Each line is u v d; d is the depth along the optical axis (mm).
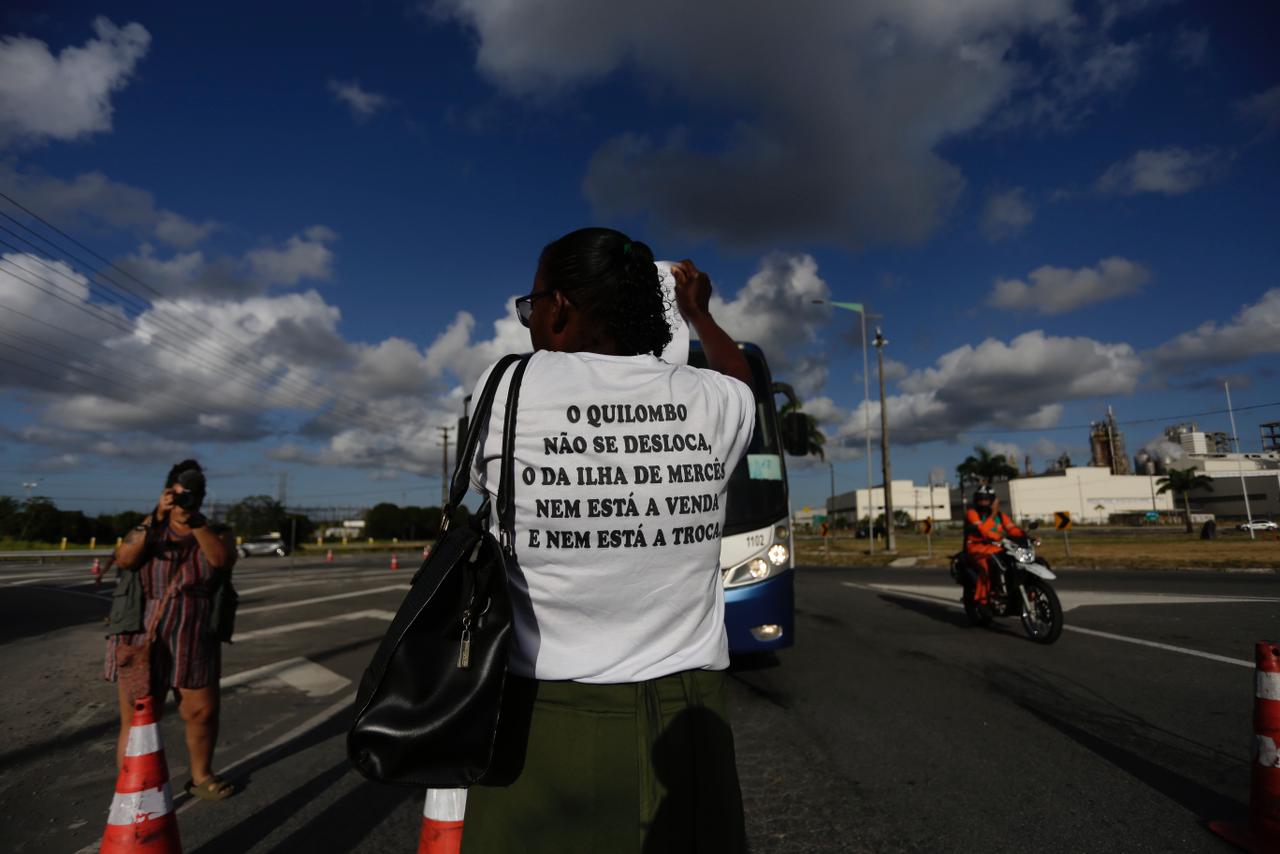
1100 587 12664
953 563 9102
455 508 1239
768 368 6797
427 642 1120
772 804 3598
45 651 8688
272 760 4516
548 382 1216
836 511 137750
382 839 3312
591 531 1168
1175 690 5363
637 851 1120
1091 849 3010
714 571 1302
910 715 5035
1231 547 25984
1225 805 3391
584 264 1342
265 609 12625
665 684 1190
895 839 3160
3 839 3389
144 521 3721
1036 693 5461
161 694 3670
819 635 8461
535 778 1147
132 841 2400
